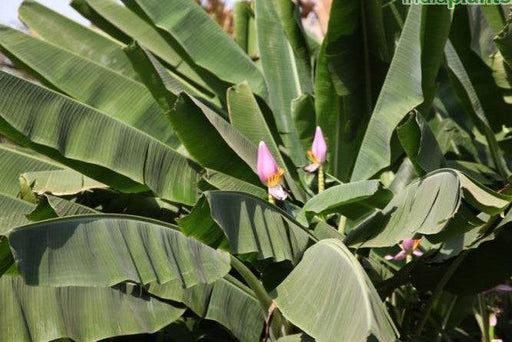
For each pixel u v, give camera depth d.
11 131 5.23
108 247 4.24
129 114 6.28
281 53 7.08
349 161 6.47
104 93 6.31
